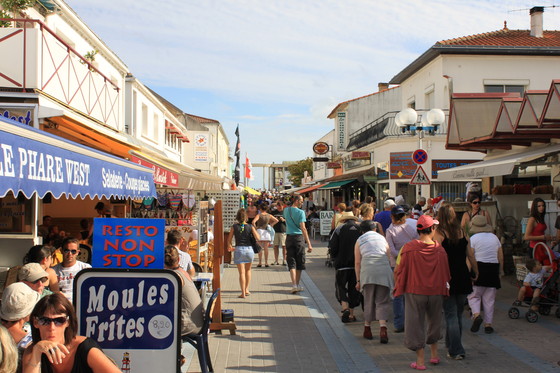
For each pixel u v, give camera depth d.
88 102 11.48
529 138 10.98
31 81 8.62
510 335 7.28
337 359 6.44
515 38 23.42
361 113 35.50
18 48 8.62
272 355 6.63
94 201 13.22
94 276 4.48
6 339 3.31
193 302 5.73
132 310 4.46
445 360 6.27
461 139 12.66
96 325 4.44
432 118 14.40
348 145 33.22
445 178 12.95
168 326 4.45
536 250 8.35
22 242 7.02
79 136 10.02
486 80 21.98
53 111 8.21
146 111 23.75
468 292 6.31
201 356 5.66
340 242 8.38
